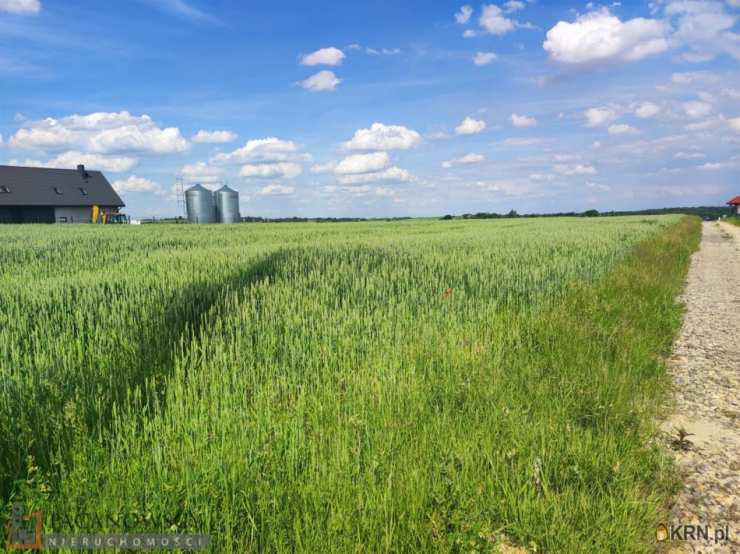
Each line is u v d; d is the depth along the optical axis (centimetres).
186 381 398
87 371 404
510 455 312
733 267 1716
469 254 1247
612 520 265
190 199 7012
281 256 1089
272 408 361
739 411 450
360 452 306
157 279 771
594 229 2978
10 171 7462
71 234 2281
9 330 494
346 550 225
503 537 265
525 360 501
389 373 420
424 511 260
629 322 689
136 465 273
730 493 315
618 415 385
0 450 289
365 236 2220
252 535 230
